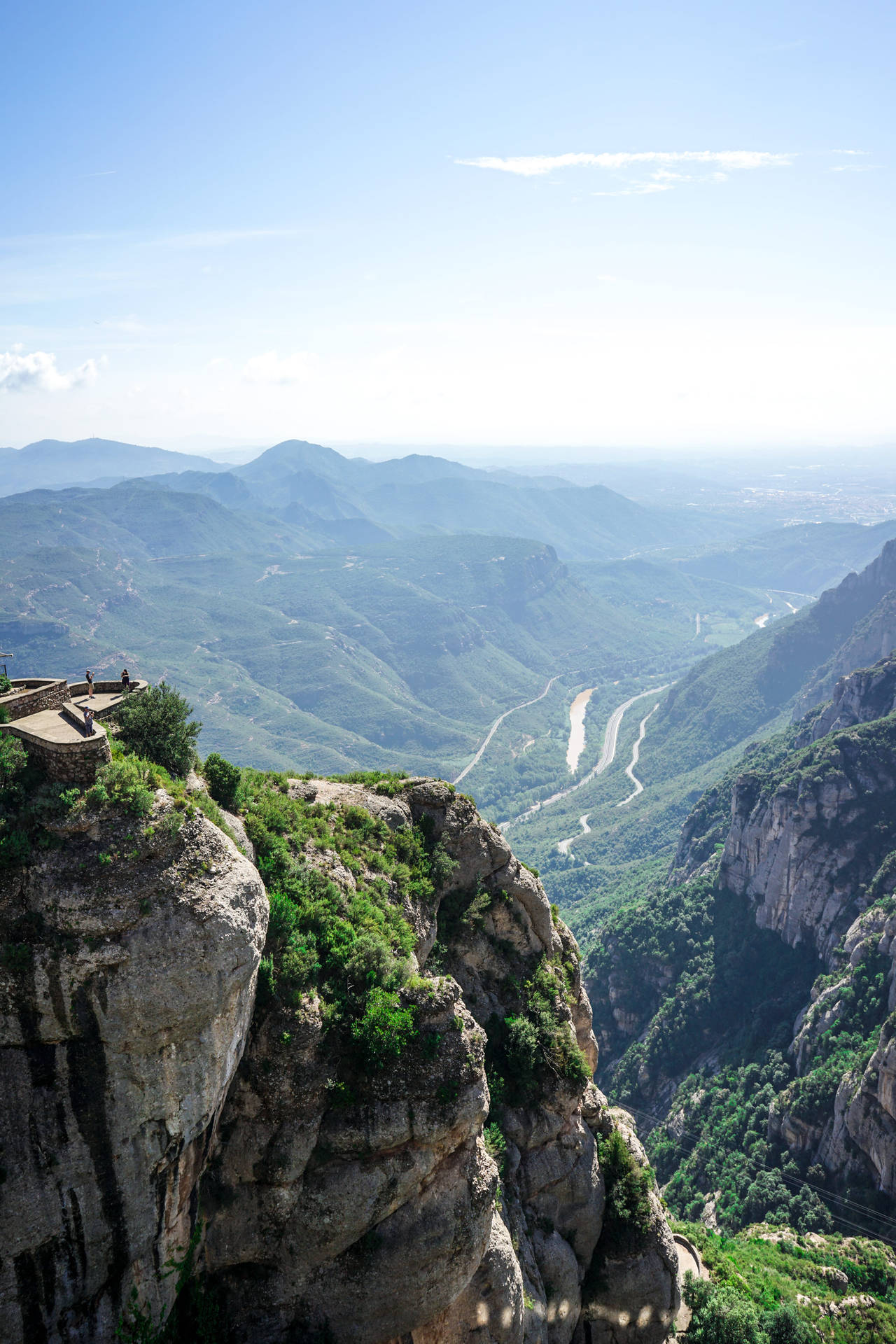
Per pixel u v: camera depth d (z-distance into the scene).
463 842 56.66
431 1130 38.28
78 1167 31.64
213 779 43.50
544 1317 46.44
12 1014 30.84
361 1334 37.78
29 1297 31.34
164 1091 32.38
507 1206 48.06
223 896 33.50
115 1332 32.91
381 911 46.38
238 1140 36.94
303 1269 37.31
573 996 60.41
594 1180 53.22
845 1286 88.12
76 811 32.62
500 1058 52.66
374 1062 38.56
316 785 55.62
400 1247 37.97
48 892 31.44
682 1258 74.81
